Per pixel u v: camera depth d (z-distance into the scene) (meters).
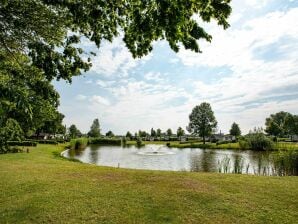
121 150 48.25
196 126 74.81
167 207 7.59
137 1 4.95
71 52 8.01
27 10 7.57
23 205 7.73
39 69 8.06
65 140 70.31
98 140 76.12
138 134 110.94
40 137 79.19
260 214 7.11
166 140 97.19
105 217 6.82
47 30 8.16
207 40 5.16
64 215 6.96
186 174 13.01
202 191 9.32
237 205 7.80
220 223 6.51
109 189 9.62
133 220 6.63
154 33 5.27
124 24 6.05
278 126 85.75
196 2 4.56
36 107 3.86
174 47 5.22
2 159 19.80
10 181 10.98
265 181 11.19
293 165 16.30
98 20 6.07
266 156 33.31
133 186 10.11
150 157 33.75
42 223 6.46
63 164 17.97
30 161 19.14
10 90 2.92
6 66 6.39
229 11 4.76
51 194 8.91
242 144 49.97
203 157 33.69
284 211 7.37
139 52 6.09
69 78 8.10
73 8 5.81
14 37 8.27
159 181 11.09
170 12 4.55
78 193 9.05
